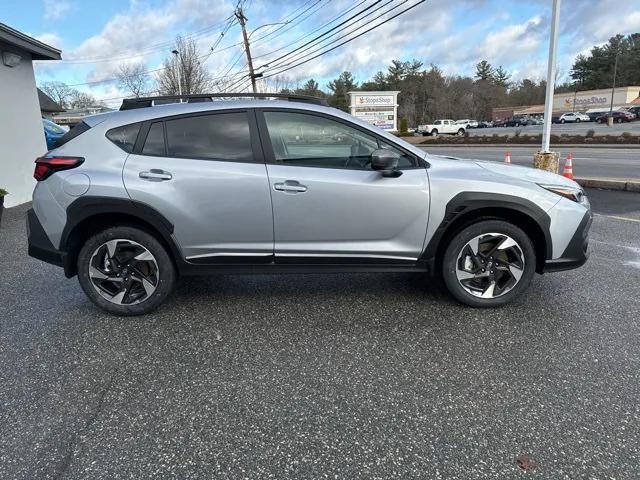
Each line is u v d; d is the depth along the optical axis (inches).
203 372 112.3
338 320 139.5
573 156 715.4
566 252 139.7
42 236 138.0
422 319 138.8
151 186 132.0
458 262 141.5
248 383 107.5
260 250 138.9
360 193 134.1
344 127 136.6
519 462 82.0
